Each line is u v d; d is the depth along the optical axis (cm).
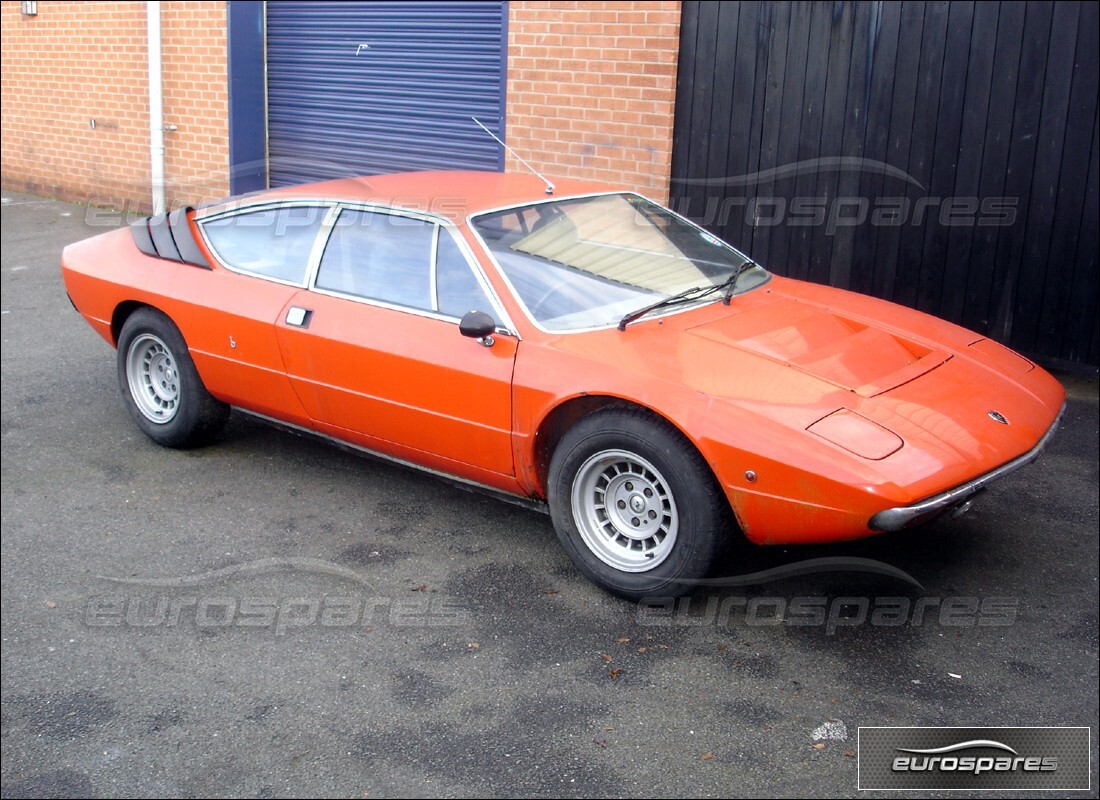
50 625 421
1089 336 688
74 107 1342
